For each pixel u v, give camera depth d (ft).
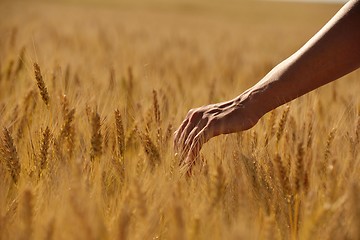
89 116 9.76
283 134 9.57
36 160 8.68
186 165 8.46
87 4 208.74
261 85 8.63
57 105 10.37
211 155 8.98
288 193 7.56
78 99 11.21
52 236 6.09
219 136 9.46
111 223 6.92
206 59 33.94
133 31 66.80
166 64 25.22
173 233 6.30
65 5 187.11
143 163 8.57
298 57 8.37
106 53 28.50
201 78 22.76
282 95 8.46
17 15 84.28
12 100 12.52
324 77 8.30
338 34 8.08
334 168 7.30
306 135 9.34
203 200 7.29
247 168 8.32
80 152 9.16
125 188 7.87
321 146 9.76
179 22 121.90
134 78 18.40
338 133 10.06
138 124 10.50
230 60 31.71
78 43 35.09
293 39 78.84
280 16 195.83
